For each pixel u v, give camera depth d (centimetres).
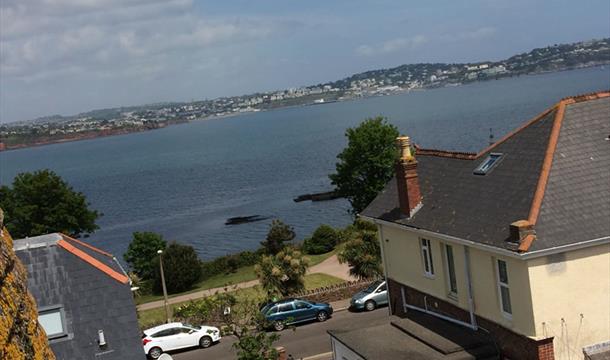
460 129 19825
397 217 2912
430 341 2419
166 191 16512
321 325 4028
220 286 5816
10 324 617
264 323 3744
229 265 6838
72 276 2427
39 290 2373
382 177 7106
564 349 2106
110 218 13262
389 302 3175
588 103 2548
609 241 2100
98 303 2384
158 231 11231
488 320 2367
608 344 2136
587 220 2138
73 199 6650
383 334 2633
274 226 7256
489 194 2478
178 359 3684
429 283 2789
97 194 17575
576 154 2358
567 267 2103
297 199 12394
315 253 6812
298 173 16650
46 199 6538
